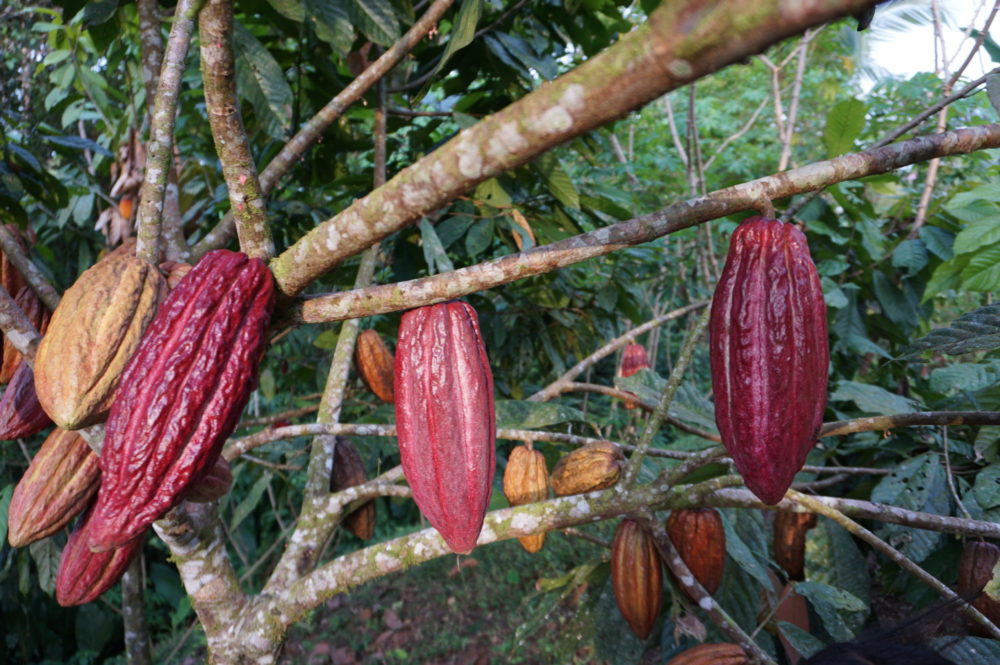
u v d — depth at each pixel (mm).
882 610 1342
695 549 843
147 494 443
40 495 617
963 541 970
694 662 788
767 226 491
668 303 2533
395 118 1456
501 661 2330
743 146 3674
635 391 1165
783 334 475
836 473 1185
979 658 741
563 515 739
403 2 1099
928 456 1014
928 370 1793
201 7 520
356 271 1442
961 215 1348
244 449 884
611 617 1027
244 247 504
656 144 3090
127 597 1378
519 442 1607
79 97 1774
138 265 530
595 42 1421
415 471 512
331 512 883
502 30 1271
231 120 462
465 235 1477
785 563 1007
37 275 714
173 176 917
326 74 1288
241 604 810
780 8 196
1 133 1140
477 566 2990
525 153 292
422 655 2516
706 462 720
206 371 447
